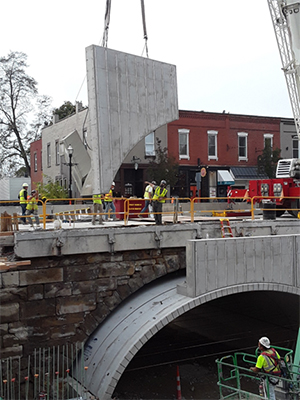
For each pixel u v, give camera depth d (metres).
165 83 11.85
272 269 13.48
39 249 11.42
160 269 13.54
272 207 15.91
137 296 13.26
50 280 11.77
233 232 14.80
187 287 12.30
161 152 32.03
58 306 11.90
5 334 11.20
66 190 30.22
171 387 14.12
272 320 18.62
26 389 10.28
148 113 11.45
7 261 11.27
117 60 10.93
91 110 10.66
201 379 14.89
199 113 34.62
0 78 40.62
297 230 16.03
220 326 20.34
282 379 10.59
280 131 38.25
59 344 11.88
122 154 10.99
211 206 27.73
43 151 36.69
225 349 17.72
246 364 16.25
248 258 13.04
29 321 11.52
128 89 11.09
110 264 12.68
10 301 11.29
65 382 11.47
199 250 12.19
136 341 10.91
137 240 12.90
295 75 17.09
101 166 10.61
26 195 16.58
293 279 13.88
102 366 11.12
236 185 36.25
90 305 12.34
